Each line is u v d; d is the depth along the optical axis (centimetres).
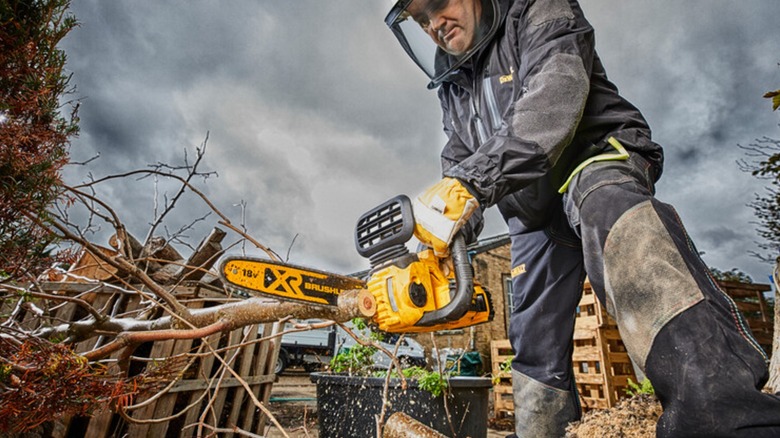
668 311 95
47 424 193
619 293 106
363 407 256
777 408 81
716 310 92
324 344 1129
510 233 203
